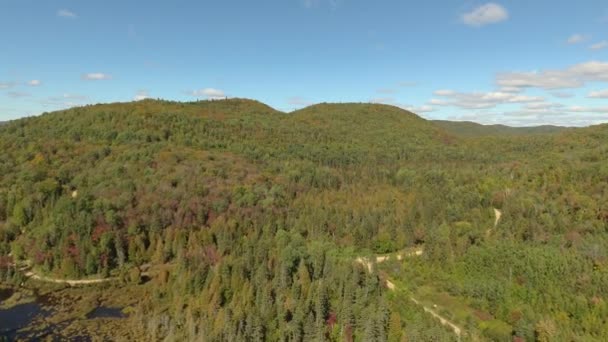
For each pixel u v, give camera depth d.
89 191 175.50
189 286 128.75
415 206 191.62
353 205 196.75
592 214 151.88
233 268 128.62
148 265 157.00
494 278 127.25
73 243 153.75
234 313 105.50
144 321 117.25
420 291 127.12
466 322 110.50
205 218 172.50
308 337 101.44
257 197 187.38
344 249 154.75
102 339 109.94
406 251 161.75
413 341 94.38
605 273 116.00
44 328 115.56
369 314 103.44
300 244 146.25
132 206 169.50
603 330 97.06
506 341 101.38
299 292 116.75
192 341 102.44
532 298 113.25
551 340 96.31
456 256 142.88
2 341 108.44
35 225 164.12
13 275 145.25
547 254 128.62
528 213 164.25
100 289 141.38
